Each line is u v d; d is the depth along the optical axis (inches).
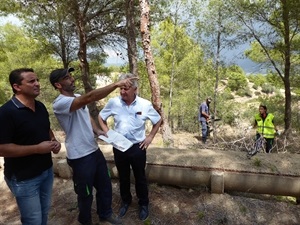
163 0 341.1
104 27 374.6
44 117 84.2
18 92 77.7
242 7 365.7
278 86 467.8
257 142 156.6
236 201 121.6
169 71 522.6
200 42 397.4
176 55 507.5
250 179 118.4
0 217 122.7
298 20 351.3
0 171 156.6
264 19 378.3
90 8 358.6
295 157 130.9
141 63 395.2
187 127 517.0
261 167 121.5
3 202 133.3
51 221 114.6
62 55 482.0
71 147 92.3
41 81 534.3
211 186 122.3
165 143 249.8
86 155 93.4
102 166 101.6
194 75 514.0
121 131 101.1
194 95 533.0
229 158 132.0
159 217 114.1
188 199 124.0
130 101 101.3
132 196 125.6
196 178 125.2
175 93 546.6
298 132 361.4
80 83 504.4
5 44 529.3
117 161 103.5
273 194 119.6
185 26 402.3
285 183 114.8
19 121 75.7
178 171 126.6
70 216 116.6
